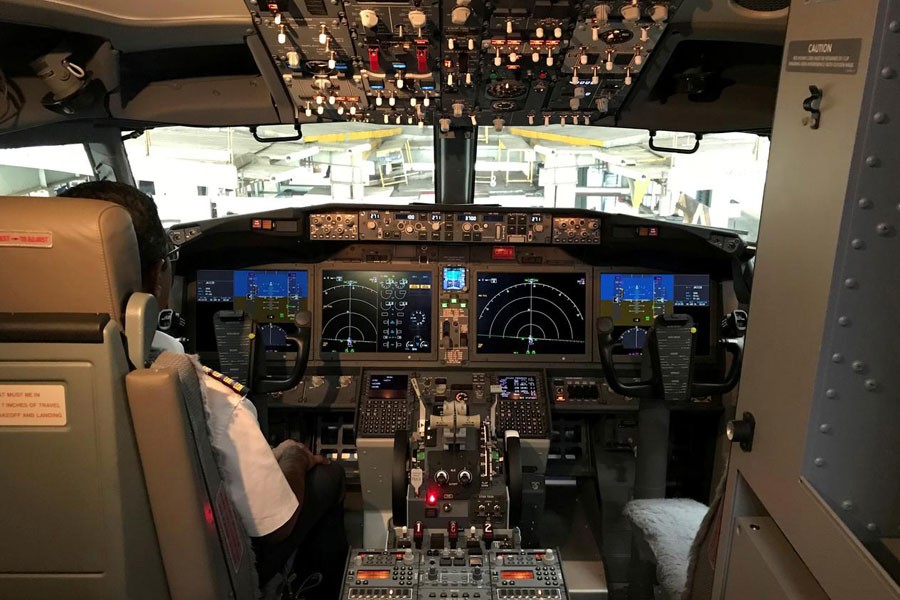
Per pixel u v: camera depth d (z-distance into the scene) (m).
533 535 3.22
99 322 1.19
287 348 3.46
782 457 1.11
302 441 3.56
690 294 3.48
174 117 3.09
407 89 2.81
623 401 3.40
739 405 1.33
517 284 3.45
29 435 1.23
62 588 1.32
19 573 1.31
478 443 2.87
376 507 3.30
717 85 3.04
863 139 0.90
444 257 3.47
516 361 3.44
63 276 1.21
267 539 1.68
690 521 2.76
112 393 1.22
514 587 2.26
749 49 2.76
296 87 2.81
